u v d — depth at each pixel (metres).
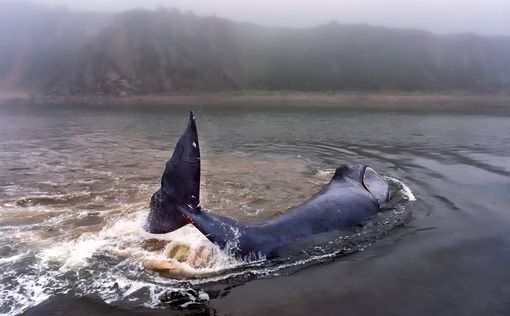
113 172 9.75
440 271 5.05
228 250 5.38
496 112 20.95
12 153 11.73
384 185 8.19
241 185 8.83
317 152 12.20
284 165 10.66
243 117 19.48
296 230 5.98
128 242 5.82
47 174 9.54
